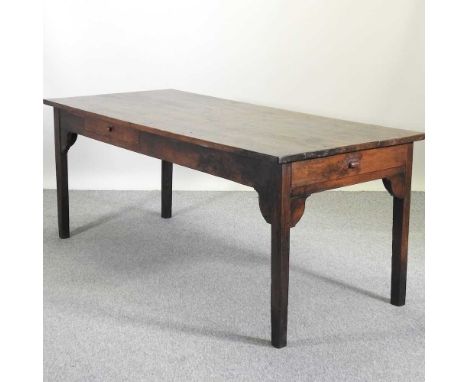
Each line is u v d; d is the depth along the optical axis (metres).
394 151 3.11
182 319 3.19
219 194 5.29
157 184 5.43
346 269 3.79
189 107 3.91
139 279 3.64
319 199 5.13
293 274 3.72
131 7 5.21
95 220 4.61
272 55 5.31
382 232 4.41
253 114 3.69
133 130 3.51
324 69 5.32
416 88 5.31
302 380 2.68
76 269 3.77
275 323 2.91
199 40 5.29
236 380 2.68
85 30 5.22
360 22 5.24
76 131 3.99
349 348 2.93
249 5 5.23
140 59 5.30
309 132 3.17
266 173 2.78
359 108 5.38
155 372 2.73
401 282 3.31
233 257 3.97
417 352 2.90
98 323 3.14
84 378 2.68
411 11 5.19
